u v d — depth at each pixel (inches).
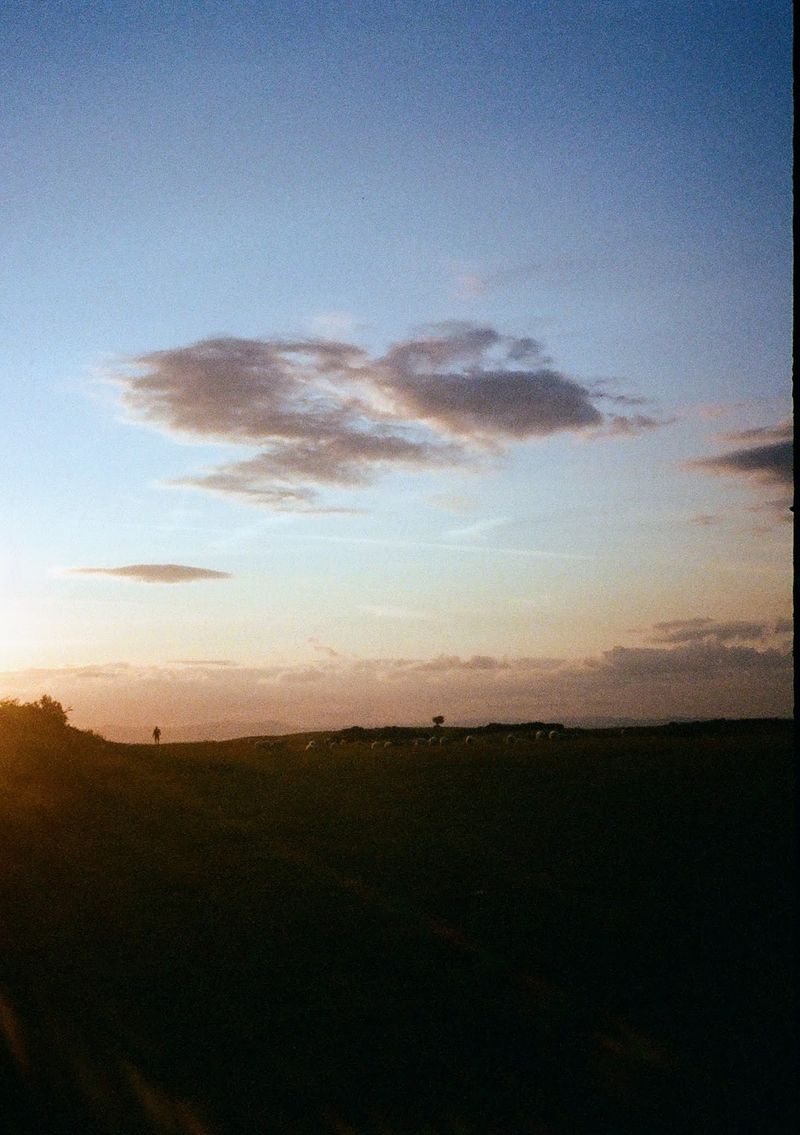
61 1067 419.2
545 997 495.5
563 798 1151.6
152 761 1609.3
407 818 1089.4
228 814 1171.3
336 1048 435.2
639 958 554.3
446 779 1380.4
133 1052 434.6
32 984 540.1
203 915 689.6
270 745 2415.1
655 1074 398.3
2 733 1541.6
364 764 1622.8
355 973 542.6
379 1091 390.3
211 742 2829.7
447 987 514.6
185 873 840.3
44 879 824.9
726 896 685.9
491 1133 354.3
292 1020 471.5
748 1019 452.4
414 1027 458.3
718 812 1001.5
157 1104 380.2
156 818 1144.8
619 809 1056.2
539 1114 367.6
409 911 677.9
